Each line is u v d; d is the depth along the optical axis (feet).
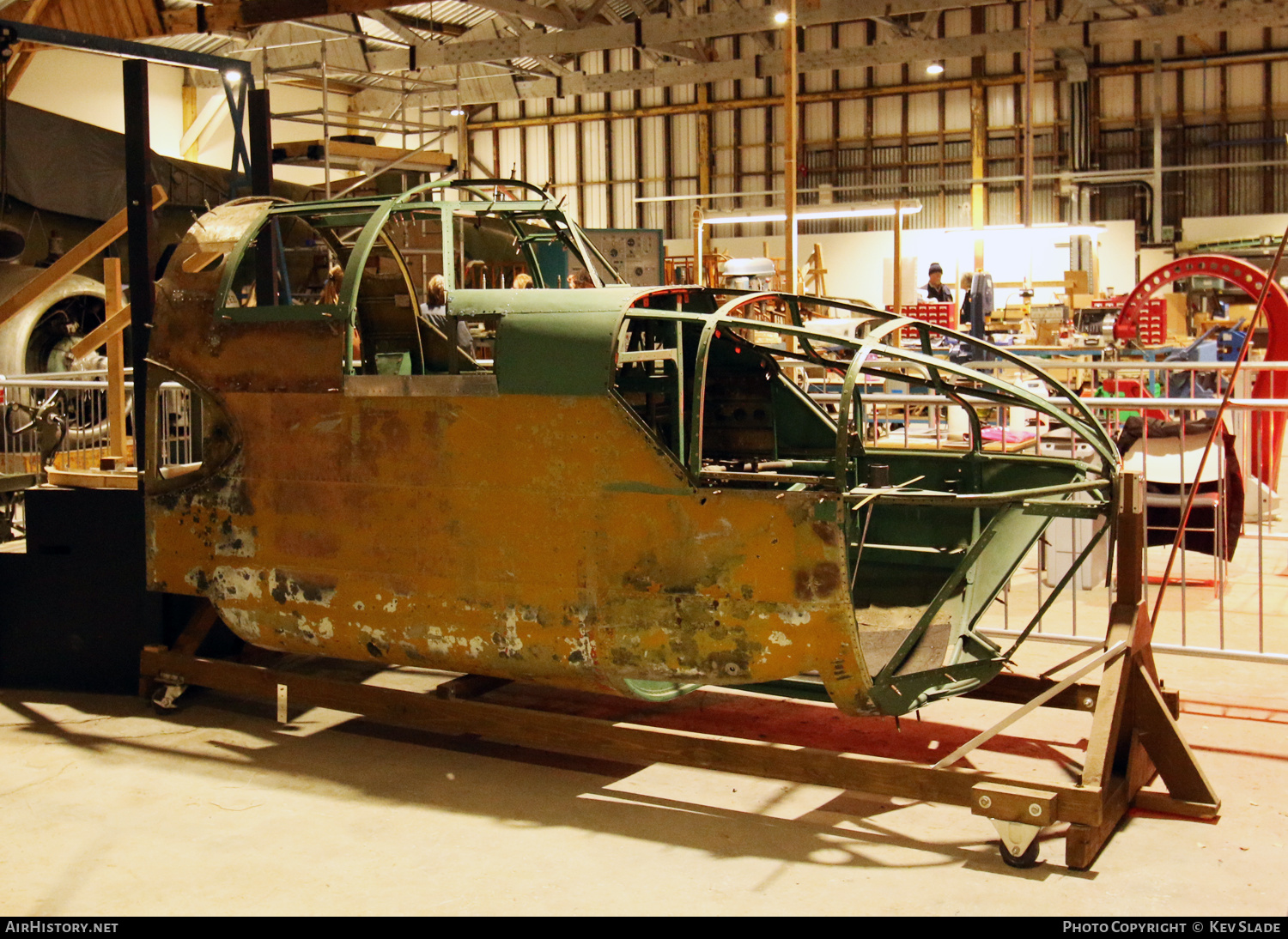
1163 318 37.01
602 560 12.16
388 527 13.43
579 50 62.64
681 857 10.91
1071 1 81.71
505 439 12.59
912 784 11.04
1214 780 12.71
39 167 34.06
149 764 13.74
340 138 42.63
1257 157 82.23
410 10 68.54
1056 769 13.01
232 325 14.46
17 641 16.96
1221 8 65.62
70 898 10.11
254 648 16.99
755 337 31.99
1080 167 84.74
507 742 14.43
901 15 71.77
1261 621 16.53
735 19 60.85
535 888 10.21
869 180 91.04
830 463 14.93
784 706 15.52
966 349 37.22
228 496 14.65
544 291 12.84
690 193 95.35
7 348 33.04
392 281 16.63
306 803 12.43
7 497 23.32
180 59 19.02
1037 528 13.51
